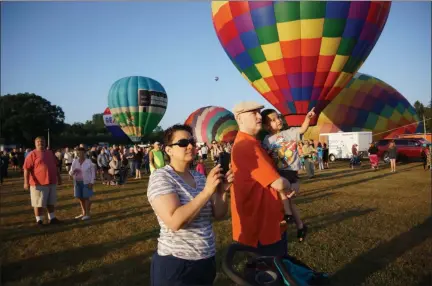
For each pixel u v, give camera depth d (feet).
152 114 79.97
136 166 50.57
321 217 21.17
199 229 6.58
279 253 8.08
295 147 9.64
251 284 5.28
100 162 43.62
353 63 37.60
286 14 34.65
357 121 77.15
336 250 15.19
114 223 21.31
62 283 12.63
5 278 13.04
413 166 57.41
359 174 46.70
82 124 273.75
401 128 77.15
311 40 35.35
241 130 8.32
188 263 6.35
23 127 190.60
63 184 43.80
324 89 37.88
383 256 14.44
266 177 7.61
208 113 128.88
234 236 8.34
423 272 12.82
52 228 20.38
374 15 35.60
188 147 6.73
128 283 12.50
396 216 21.15
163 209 6.06
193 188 6.73
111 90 81.10
